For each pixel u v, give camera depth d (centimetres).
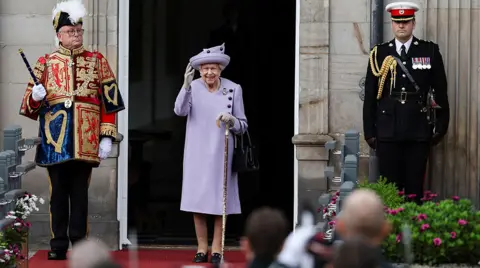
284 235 2447
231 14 4825
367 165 4431
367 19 4453
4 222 3609
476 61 4412
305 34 4478
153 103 4797
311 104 4481
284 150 4803
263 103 4812
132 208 4766
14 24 4534
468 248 3666
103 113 4200
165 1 4800
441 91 4281
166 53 4800
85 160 4128
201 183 4209
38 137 4178
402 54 4275
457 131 4419
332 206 3841
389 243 3619
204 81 4256
